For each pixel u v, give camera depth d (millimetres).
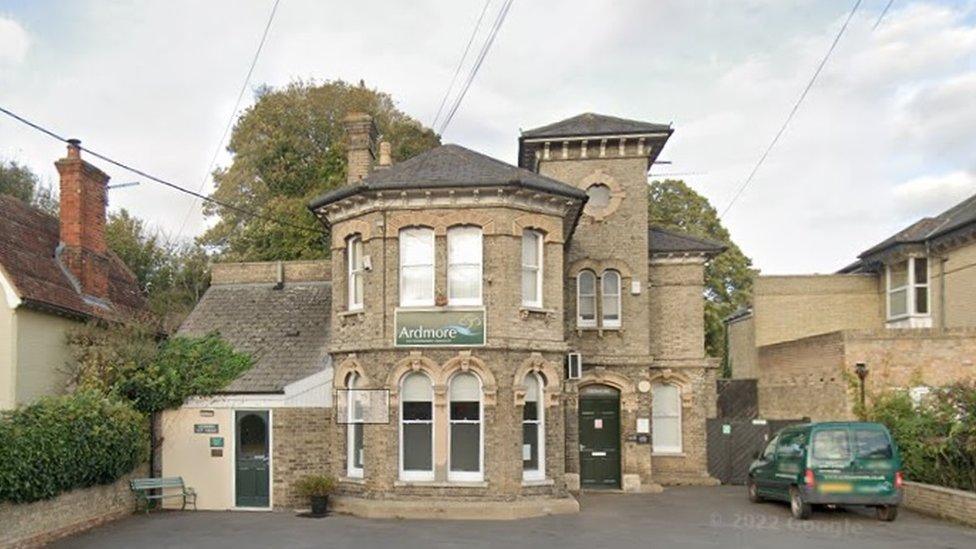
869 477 16781
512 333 18625
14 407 17562
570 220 20875
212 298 24484
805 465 17078
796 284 31609
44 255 21297
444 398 18516
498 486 18172
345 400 19703
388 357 18734
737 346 36156
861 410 21938
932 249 27875
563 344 19531
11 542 14211
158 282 42062
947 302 27438
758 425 25594
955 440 17938
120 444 18047
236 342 22406
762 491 19953
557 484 19062
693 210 45000
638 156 24438
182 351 21016
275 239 35656
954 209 29938
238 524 17266
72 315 20453
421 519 17625
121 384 19828
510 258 18781
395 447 18578
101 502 17641
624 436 23438
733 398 30734
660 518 17750
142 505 19312
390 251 19016
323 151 39219
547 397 19188
